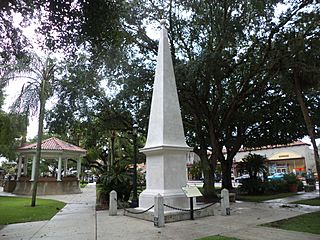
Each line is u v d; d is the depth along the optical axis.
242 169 21.09
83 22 7.80
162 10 14.90
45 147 23.91
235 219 9.09
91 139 24.48
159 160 10.02
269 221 8.62
